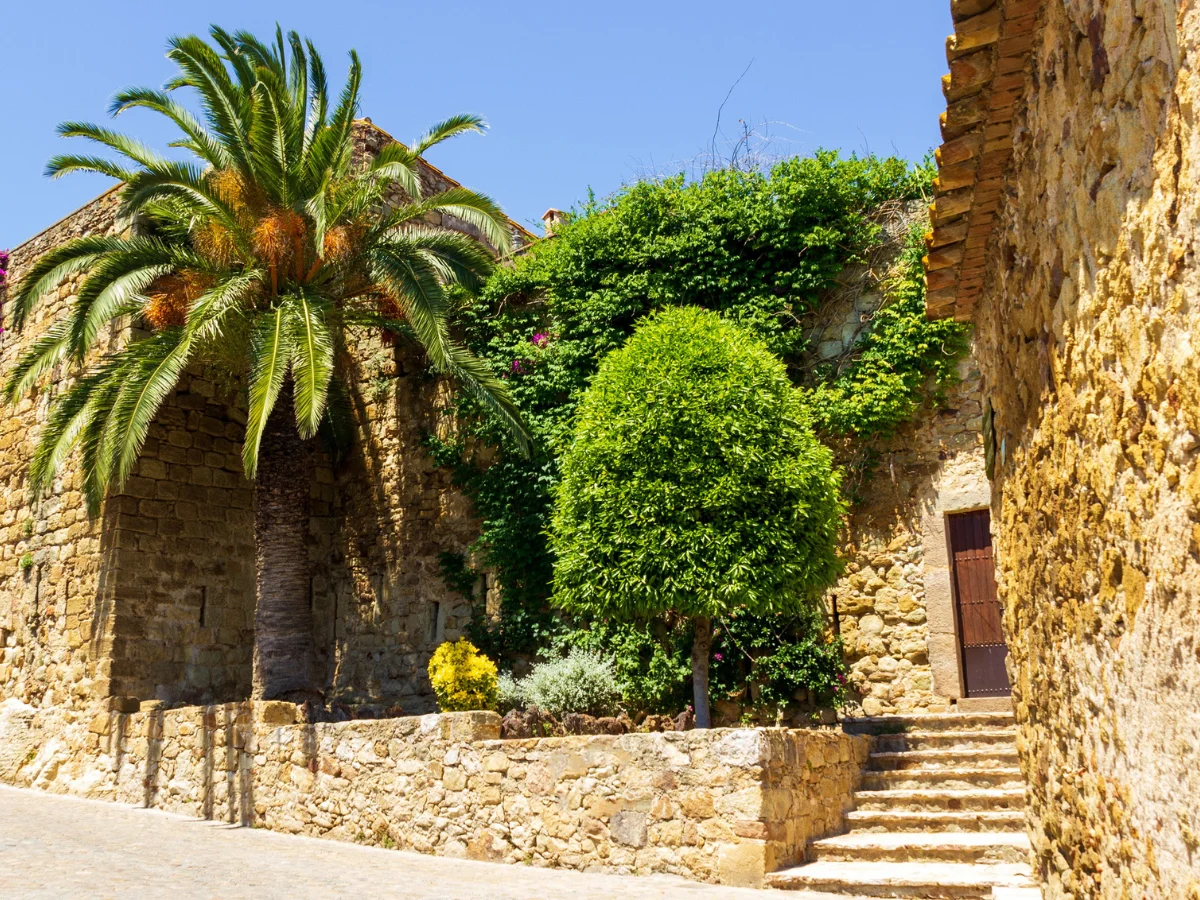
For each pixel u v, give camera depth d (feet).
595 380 35.12
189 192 43.50
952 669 35.86
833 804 28.68
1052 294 13.28
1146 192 9.52
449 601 47.55
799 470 31.73
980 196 16.37
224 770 39.17
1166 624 9.80
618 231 44.32
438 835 31.12
